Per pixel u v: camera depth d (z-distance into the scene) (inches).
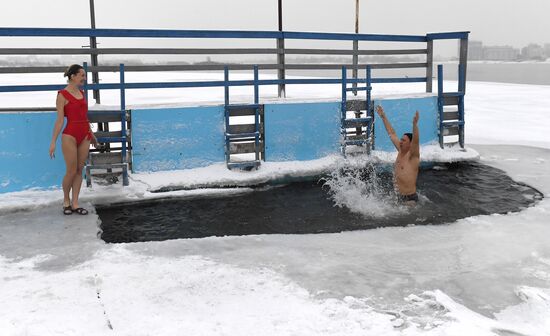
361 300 157.8
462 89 398.3
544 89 1290.6
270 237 221.1
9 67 288.4
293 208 269.1
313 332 136.6
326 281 172.6
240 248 206.4
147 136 307.9
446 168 359.9
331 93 1010.7
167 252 201.0
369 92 362.0
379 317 145.9
